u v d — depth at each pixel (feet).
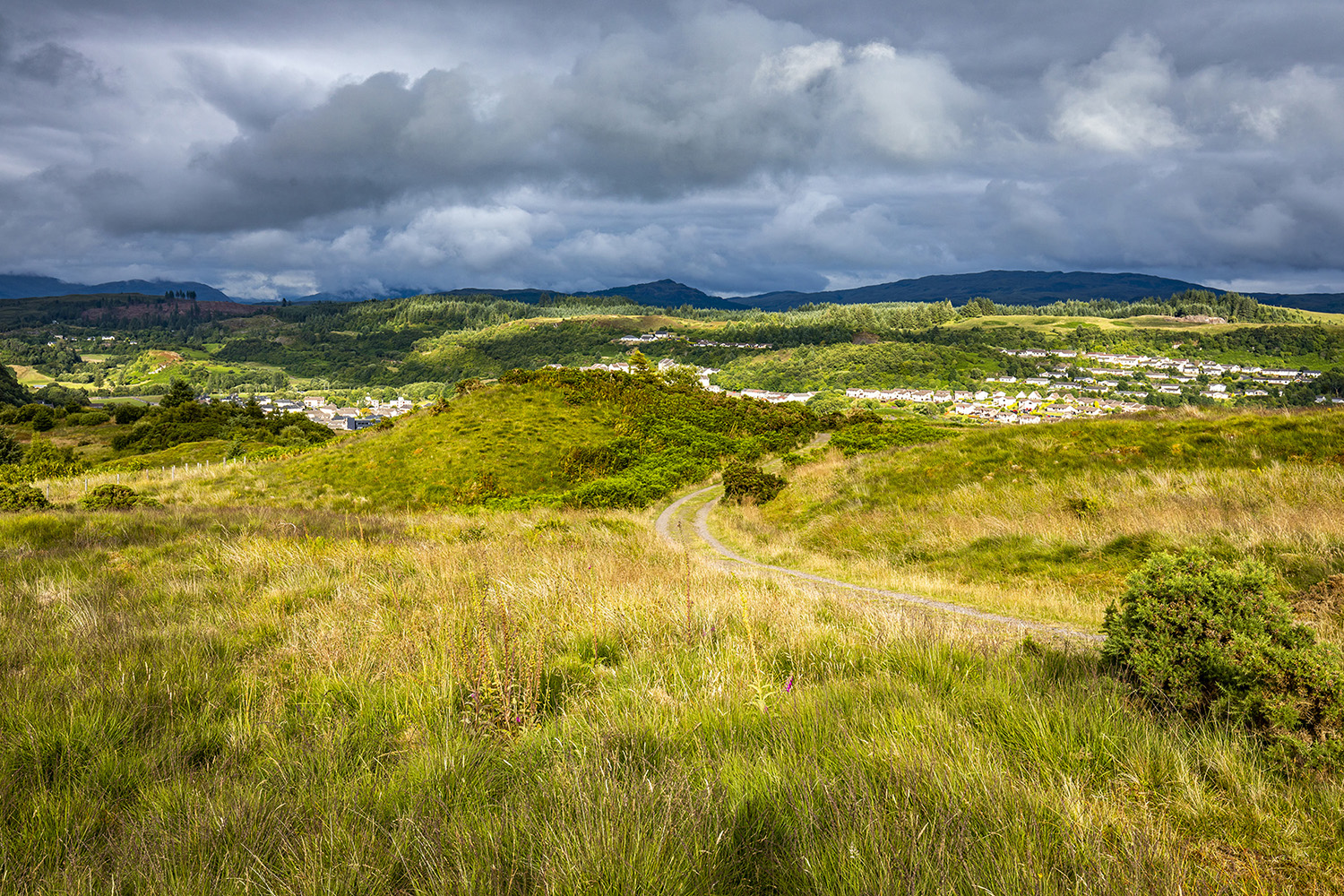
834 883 6.57
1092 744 9.67
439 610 18.90
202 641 17.01
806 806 7.63
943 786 8.16
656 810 7.90
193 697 13.30
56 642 17.16
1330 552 26.66
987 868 6.62
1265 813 7.93
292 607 21.75
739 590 22.58
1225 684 10.68
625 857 6.84
